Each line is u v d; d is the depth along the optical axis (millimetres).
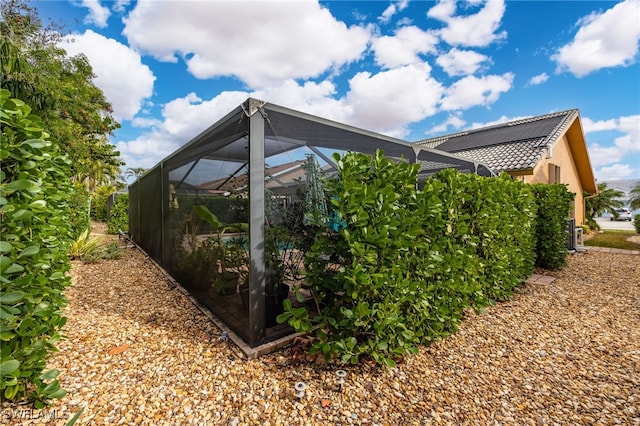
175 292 5281
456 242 3951
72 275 6441
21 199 2109
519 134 12156
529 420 2340
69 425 1992
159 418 2271
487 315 4387
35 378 2164
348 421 2299
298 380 2756
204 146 4496
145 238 9008
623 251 10086
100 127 18656
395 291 2994
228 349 3287
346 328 2965
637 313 4500
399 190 3250
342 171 2969
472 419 2342
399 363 3066
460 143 14141
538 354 3316
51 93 7496
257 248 3244
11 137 1978
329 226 3086
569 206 7551
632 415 2402
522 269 5715
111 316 4180
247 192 3320
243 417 2311
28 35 9234
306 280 3094
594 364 3135
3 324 1865
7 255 1978
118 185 29672
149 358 3092
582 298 5180
